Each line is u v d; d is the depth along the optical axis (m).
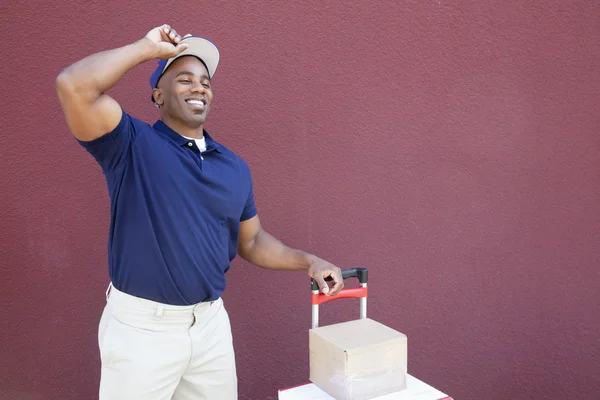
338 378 1.77
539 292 2.78
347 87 2.62
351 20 2.60
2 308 2.48
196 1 2.49
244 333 2.66
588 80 2.71
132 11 2.45
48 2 2.40
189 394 2.02
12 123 2.42
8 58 2.40
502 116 2.70
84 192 2.50
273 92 2.58
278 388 2.70
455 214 2.73
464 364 2.78
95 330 2.55
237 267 2.64
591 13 2.68
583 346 2.79
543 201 2.74
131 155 1.72
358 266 2.69
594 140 2.73
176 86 1.85
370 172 2.67
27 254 2.48
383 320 2.73
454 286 2.75
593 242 2.77
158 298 1.76
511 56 2.68
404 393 1.83
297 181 2.63
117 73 1.56
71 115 1.56
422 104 2.67
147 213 1.72
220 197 1.83
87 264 2.52
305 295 2.69
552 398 2.80
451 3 2.64
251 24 2.54
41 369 2.53
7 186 2.44
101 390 1.85
